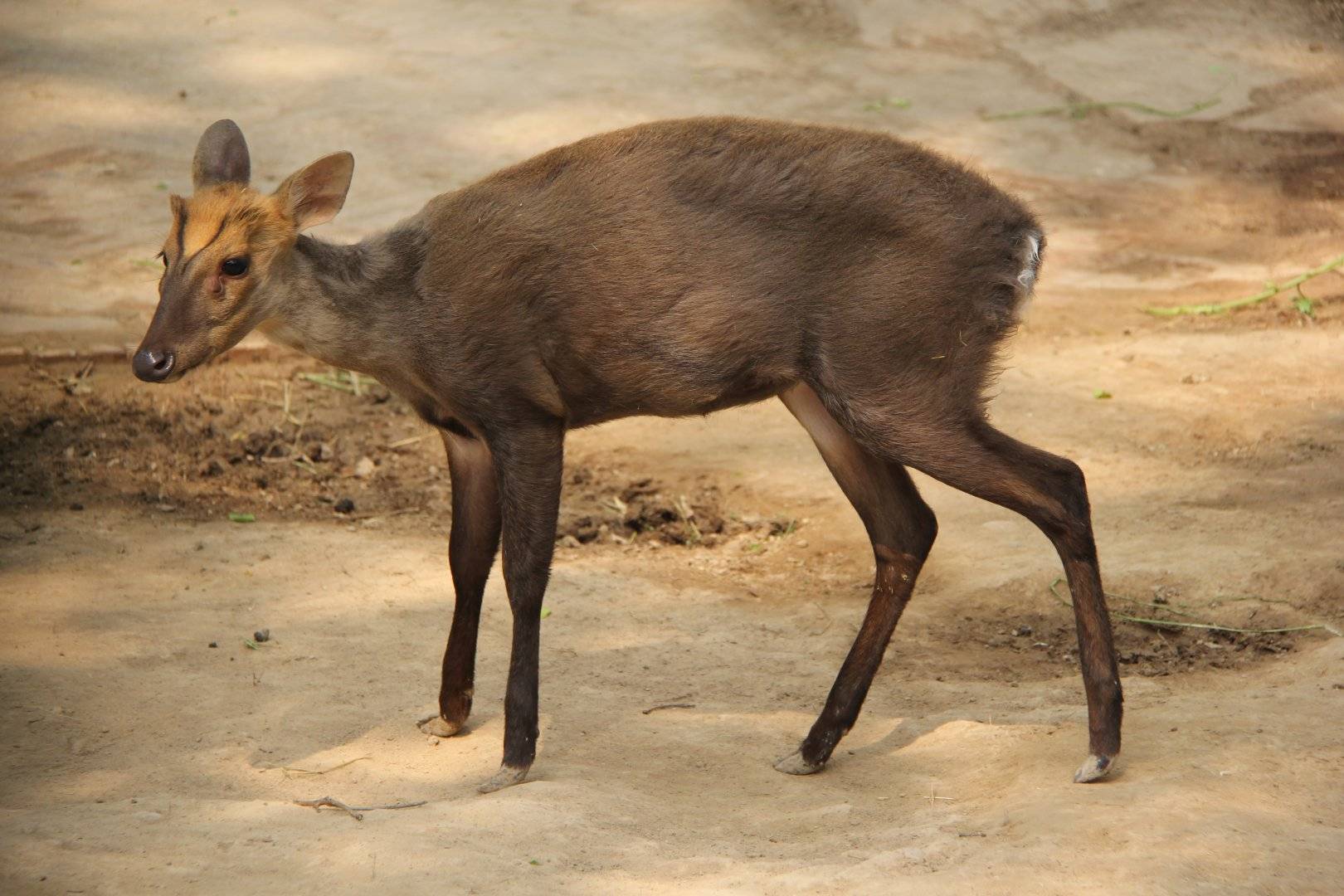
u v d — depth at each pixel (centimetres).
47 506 1335
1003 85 2566
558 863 757
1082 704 995
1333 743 875
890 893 705
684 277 882
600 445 1538
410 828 797
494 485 953
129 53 2566
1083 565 862
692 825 829
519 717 888
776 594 1234
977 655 1113
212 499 1378
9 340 1681
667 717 997
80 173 2169
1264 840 746
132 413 1539
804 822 831
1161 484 1370
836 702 916
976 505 1366
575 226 892
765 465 1475
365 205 2059
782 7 2805
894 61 2625
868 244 868
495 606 1185
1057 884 707
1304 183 2298
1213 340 1761
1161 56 2691
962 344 869
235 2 2802
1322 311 1845
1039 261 883
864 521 958
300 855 753
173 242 873
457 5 2800
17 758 903
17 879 715
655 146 909
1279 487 1346
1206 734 899
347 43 2634
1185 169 2344
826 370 879
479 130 2311
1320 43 2753
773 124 920
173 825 796
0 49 2552
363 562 1250
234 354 1711
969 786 877
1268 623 1116
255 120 2333
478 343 894
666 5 2798
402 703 1006
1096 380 1644
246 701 995
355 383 1667
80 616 1120
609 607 1188
